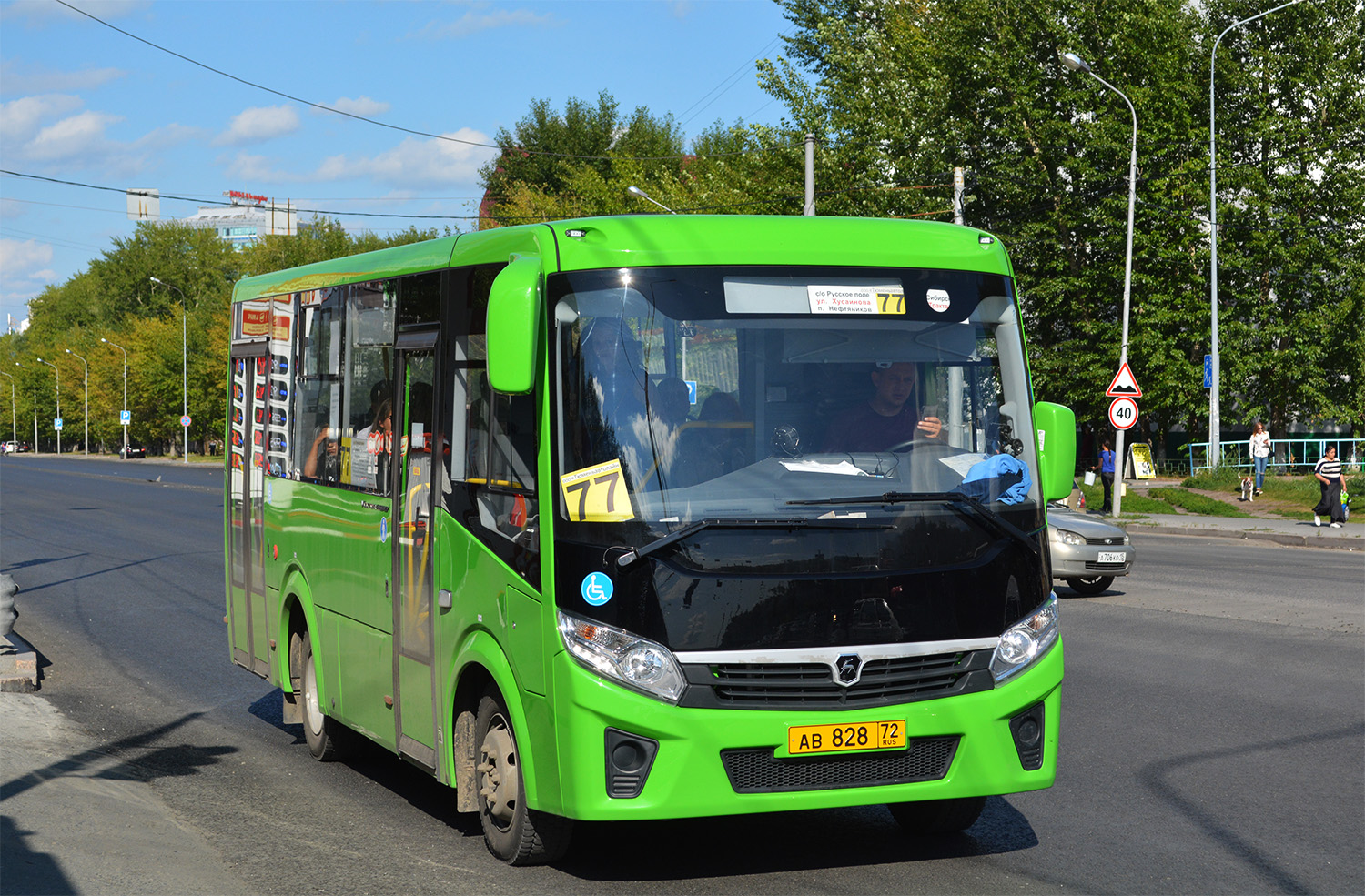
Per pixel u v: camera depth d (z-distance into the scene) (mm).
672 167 82375
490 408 5859
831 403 5574
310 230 103500
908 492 5523
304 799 7402
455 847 6340
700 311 5535
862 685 5309
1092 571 16438
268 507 9203
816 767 5285
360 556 7332
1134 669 11242
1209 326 37625
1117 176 37000
